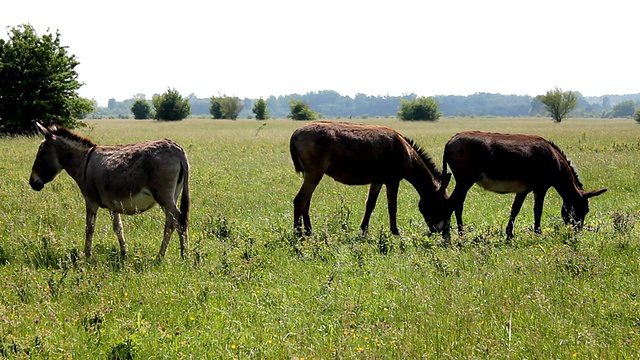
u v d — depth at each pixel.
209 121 80.88
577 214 10.27
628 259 7.81
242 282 7.16
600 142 29.42
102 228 10.10
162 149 8.29
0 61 33.00
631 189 14.59
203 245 8.64
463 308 6.02
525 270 7.27
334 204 12.66
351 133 9.95
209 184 14.91
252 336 5.52
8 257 8.35
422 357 4.92
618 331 5.42
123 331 5.47
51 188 13.70
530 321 5.73
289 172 17.50
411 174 10.32
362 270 7.62
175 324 5.98
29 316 6.04
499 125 68.31
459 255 8.16
